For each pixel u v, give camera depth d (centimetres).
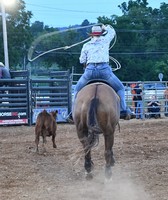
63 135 2238
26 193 1112
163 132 2311
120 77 9344
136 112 3209
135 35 10119
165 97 3425
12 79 2797
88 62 1262
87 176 1227
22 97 2806
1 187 1174
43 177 1298
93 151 1712
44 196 1083
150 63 9325
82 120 1153
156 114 3275
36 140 1720
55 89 2898
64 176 1313
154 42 10338
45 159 1586
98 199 1059
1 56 7056
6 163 1500
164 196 1069
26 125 2809
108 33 1284
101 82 1248
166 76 8862
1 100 2766
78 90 1271
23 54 7362
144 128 2509
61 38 8506
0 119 2766
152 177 1270
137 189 1142
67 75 2948
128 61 9350
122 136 2156
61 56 8638
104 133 1153
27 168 1422
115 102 1172
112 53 9644
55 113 1820
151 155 1620
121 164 1454
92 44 1262
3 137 2222
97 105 1126
